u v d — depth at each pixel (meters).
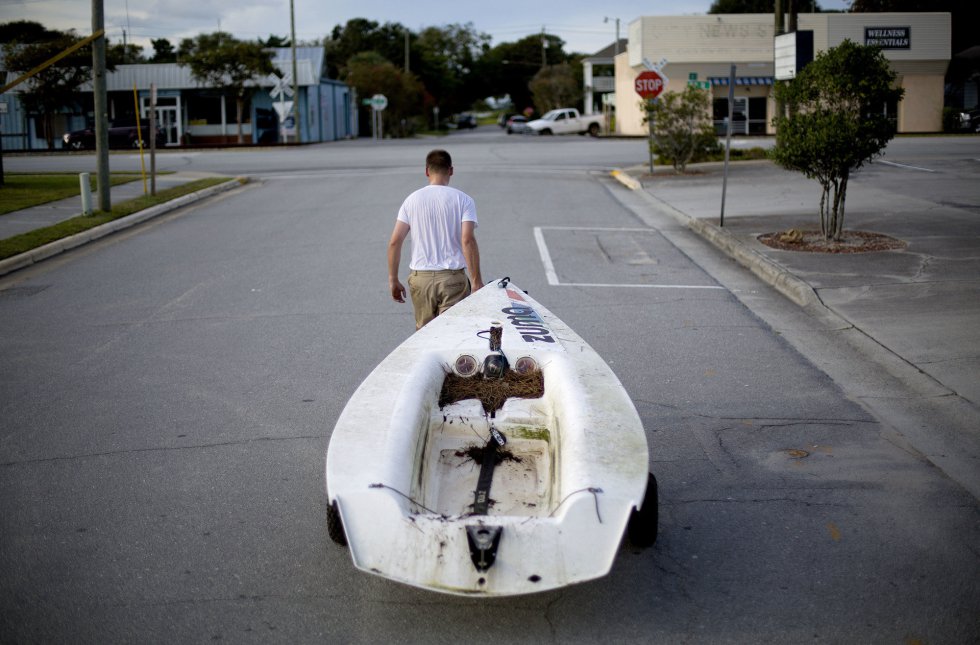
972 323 8.12
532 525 3.62
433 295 6.30
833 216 12.02
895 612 3.85
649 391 6.75
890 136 11.20
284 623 3.81
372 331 8.51
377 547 3.63
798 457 5.52
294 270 11.41
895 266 10.43
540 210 16.34
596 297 9.78
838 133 10.98
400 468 3.97
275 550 4.45
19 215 16.47
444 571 3.56
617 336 8.23
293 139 47.28
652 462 5.47
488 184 20.36
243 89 44.06
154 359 7.75
